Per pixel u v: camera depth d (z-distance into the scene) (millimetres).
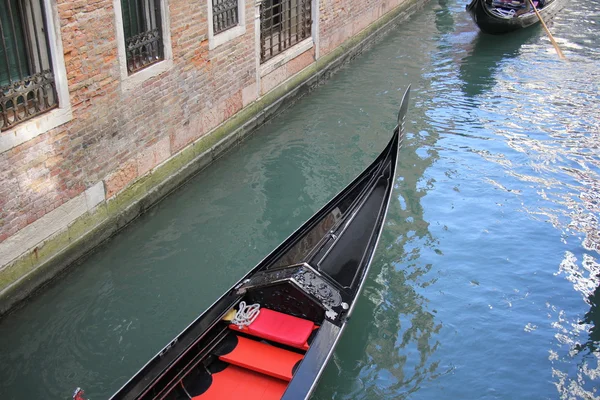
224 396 4312
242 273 6246
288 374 4395
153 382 4016
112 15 5875
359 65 11773
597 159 8375
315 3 10055
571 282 6156
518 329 5574
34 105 5391
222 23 7801
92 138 5992
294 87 9883
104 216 6352
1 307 5363
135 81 6379
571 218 7133
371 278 6141
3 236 5266
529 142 8828
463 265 6375
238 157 8273
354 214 5828
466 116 9648
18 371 5023
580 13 14891
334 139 8820
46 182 5578
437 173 8023
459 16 14938
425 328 5559
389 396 4879
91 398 4820
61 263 5910
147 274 6156
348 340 5387
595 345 5402
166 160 7156
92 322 5543
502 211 7250
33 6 5234
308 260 5215
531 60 12016
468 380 5051
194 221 6949
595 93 10453
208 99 7699
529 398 4910
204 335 4488
